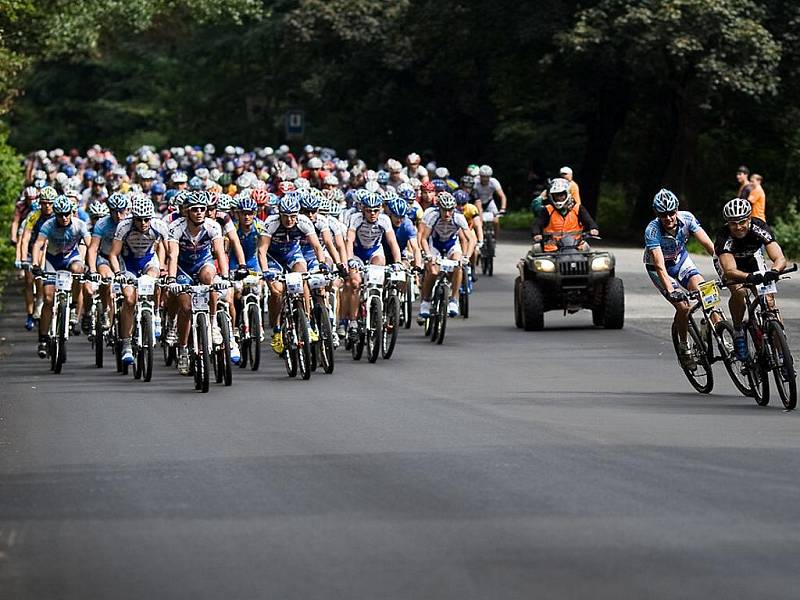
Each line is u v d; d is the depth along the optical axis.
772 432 34.09
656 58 123.81
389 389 43.59
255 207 52.50
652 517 24.45
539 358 51.88
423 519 24.58
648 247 42.19
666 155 141.62
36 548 23.19
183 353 46.34
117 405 40.94
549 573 20.88
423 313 57.22
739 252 39.31
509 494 26.61
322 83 182.00
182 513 25.56
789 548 22.16
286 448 32.53
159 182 85.75
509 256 109.62
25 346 57.97
